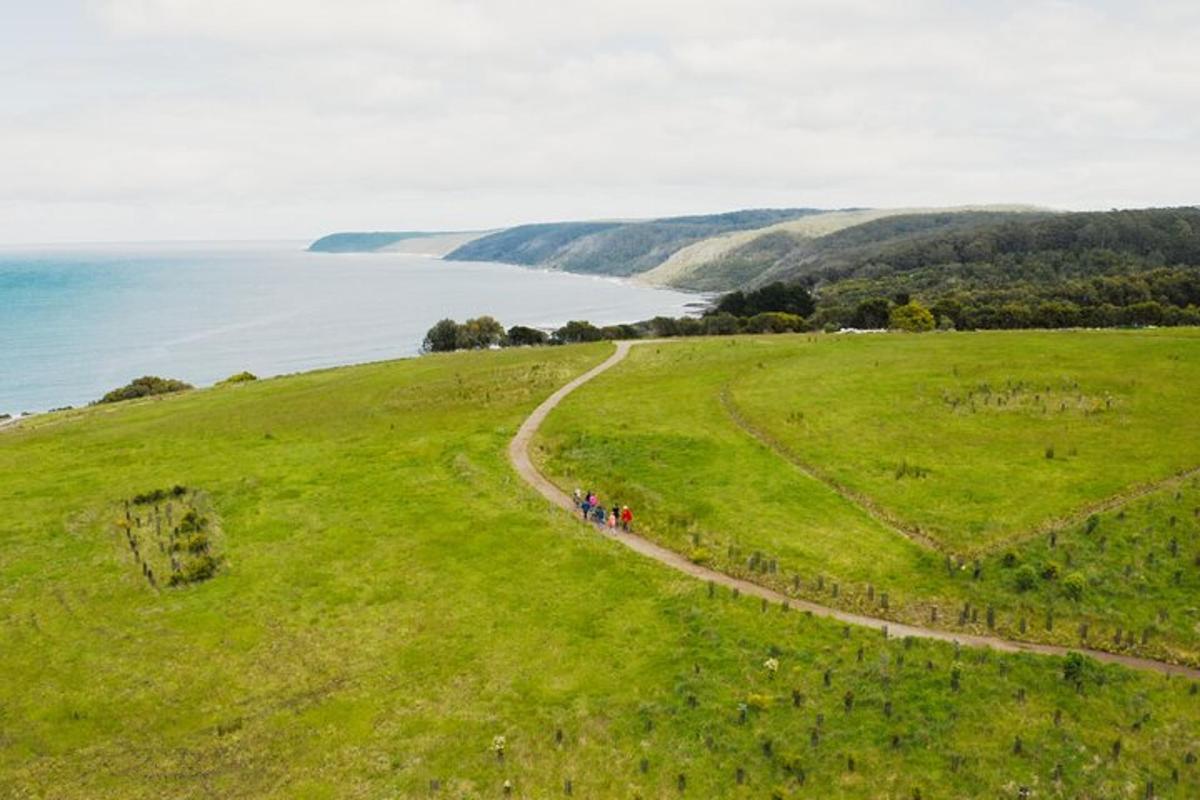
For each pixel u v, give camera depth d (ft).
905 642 108.47
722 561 134.51
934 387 205.87
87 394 593.83
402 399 243.60
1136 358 215.92
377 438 206.59
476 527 151.23
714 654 109.70
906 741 92.07
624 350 304.71
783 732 94.89
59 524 163.12
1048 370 210.79
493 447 192.34
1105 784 85.25
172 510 167.43
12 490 184.55
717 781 89.30
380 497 167.63
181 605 130.21
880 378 218.79
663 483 164.25
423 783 90.99
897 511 144.97
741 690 102.53
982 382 205.77
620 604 123.95
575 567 135.33
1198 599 115.03
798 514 147.02
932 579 124.98
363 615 124.98
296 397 259.39
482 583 131.95
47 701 107.96
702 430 190.80
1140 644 108.27
